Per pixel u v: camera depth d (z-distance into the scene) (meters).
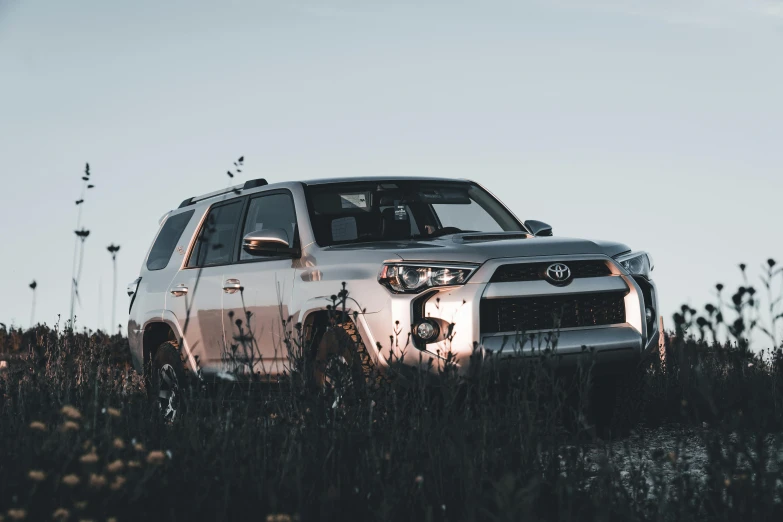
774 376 6.44
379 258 6.91
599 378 7.32
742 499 4.18
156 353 9.57
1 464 4.59
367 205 8.08
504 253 6.80
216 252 8.95
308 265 7.51
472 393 6.19
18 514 3.55
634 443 6.96
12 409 6.40
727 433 4.47
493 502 4.06
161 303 9.51
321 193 8.09
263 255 7.77
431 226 8.12
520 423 5.12
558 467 4.95
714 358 7.48
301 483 4.33
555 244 7.08
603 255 7.12
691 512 4.33
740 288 4.11
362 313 6.80
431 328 6.55
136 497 3.79
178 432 5.15
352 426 5.13
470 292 6.58
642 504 4.45
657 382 8.58
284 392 6.01
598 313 7.02
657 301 7.57
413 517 4.30
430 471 4.64
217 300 8.53
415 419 5.18
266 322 7.84
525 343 6.31
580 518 4.38
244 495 4.17
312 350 7.34
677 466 4.70
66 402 5.84
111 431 4.66
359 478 4.49
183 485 4.25
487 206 8.73
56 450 4.52
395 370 6.38
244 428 4.93
